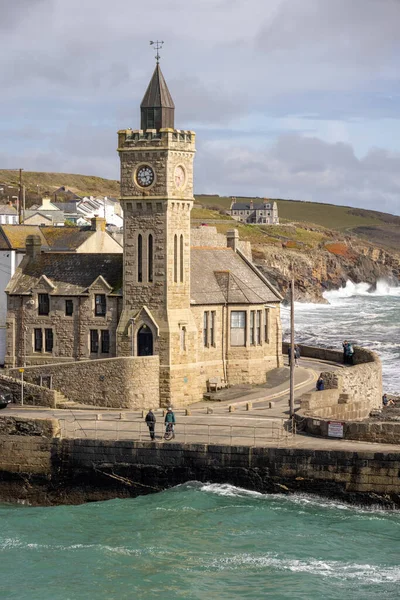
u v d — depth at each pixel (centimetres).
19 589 4969
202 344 8431
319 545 5419
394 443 6197
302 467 6012
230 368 8656
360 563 5206
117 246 10269
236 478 6156
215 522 5728
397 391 10412
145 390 7869
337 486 5944
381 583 4969
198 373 8200
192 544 5481
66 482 6506
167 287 8000
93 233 9862
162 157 7944
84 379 7931
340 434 6347
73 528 5803
